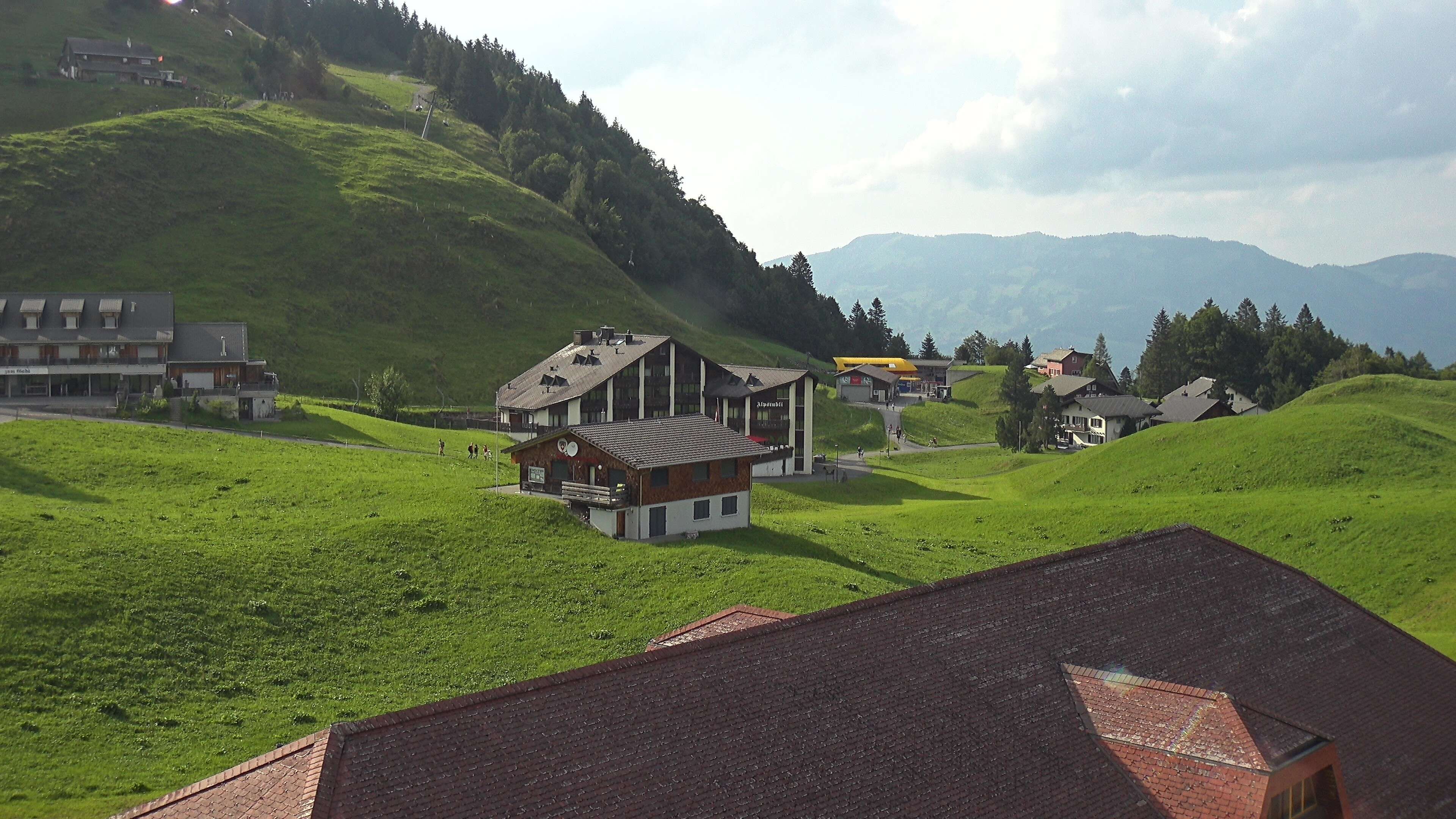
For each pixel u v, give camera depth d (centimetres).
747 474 8794
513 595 6731
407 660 5791
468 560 7162
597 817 2147
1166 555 3816
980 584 3328
